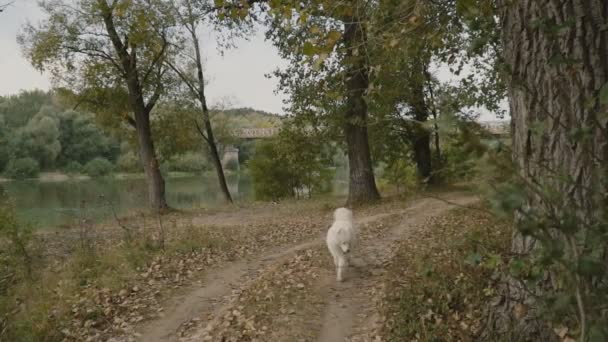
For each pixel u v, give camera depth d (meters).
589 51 3.55
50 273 10.05
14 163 51.41
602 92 1.64
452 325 5.28
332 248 8.38
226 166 54.56
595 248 1.64
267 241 12.95
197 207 25.42
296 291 7.88
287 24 4.96
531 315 4.03
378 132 25.17
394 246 10.66
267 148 32.88
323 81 8.77
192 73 25.64
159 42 22.77
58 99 23.72
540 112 3.77
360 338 5.87
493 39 2.33
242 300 7.71
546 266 1.75
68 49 21.67
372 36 6.18
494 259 2.56
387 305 6.57
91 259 10.85
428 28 6.06
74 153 59.19
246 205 24.53
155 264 10.21
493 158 1.44
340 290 7.86
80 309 7.62
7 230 10.07
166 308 7.81
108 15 20.86
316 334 6.19
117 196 32.28
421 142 25.95
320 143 22.80
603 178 1.79
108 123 24.86
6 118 58.88
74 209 26.23
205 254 11.27
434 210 14.92
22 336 6.48
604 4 3.58
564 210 1.54
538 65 3.79
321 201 22.86
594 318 1.46
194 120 26.66
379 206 17.62
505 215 1.37
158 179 24.02
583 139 1.84
